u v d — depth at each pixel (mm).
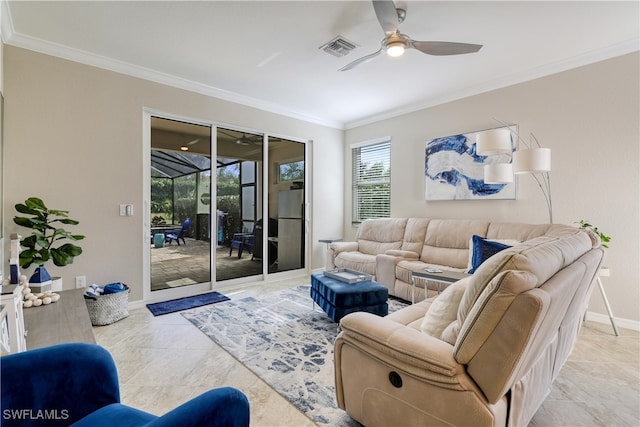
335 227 5473
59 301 2186
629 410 1728
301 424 1604
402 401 1303
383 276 3803
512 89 3541
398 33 2330
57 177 2875
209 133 4047
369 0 2225
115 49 2938
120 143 3229
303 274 5105
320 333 2715
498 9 2314
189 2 2248
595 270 1722
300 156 5055
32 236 2482
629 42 2762
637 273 2801
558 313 1263
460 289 1459
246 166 4406
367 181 5273
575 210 3117
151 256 3584
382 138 4973
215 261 4105
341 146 5547
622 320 2873
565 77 3166
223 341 2555
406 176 4660
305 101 4383
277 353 2355
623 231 2857
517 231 3217
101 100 3109
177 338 2615
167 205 3709
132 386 1936
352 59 3143
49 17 2414
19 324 1486
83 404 1104
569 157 3150
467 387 1126
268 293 3945
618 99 2867
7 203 2631
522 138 3463
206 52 2998
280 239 4824
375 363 1403
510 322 1040
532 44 2824
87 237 3041
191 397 1830
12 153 2654
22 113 2701
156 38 2744
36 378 1037
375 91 3990
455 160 4027
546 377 1543
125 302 3057
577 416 1680
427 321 1560
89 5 2270
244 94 4117
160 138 3656
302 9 2332
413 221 4293
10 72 2641
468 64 3227
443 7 2289
